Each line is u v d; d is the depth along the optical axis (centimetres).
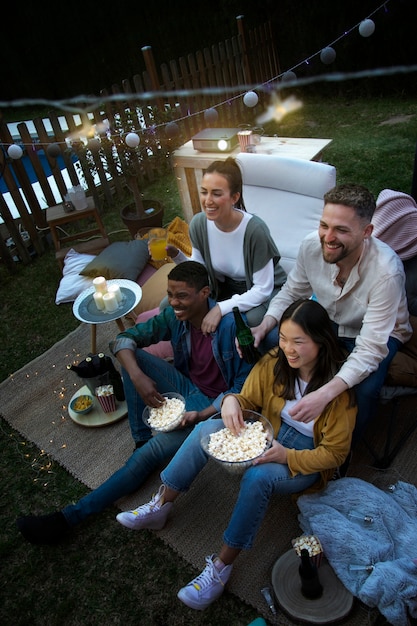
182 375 258
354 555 192
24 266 459
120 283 326
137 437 262
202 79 578
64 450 284
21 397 323
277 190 322
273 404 217
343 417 198
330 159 528
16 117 863
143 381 235
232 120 633
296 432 216
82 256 421
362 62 651
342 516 203
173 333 251
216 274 292
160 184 556
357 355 200
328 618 188
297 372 210
